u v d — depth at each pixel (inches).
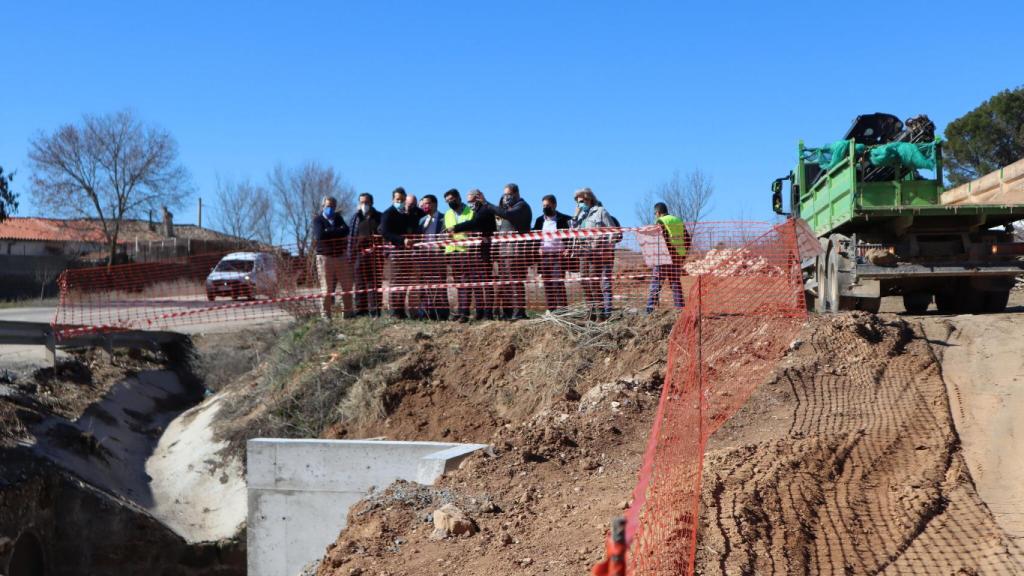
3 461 430.9
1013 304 701.9
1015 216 520.7
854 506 246.7
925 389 368.5
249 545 371.9
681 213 1133.1
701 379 285.6
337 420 498.9
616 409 366.6
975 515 238.1
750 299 442.0
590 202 524.7
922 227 543.5
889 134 579.8
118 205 1820.9
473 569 220.4
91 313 740.7
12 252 1852.9
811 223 629.0
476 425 455.2
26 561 426.6
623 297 505.4
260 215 1929.1
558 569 212.5
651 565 188.4
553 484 292.5
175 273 848.3
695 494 234.8
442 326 545.0
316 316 609.3
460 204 541.3
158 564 460.1
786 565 205.2
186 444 548.7
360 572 229.1
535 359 481.1
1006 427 314.2
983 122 1631.4
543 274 515.5
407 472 359.3
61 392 546.3
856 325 445.1
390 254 556.1
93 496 455.8
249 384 581.3
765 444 302.0
